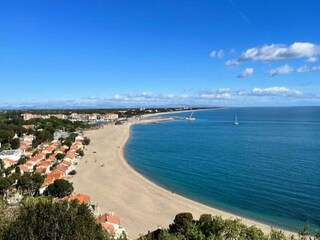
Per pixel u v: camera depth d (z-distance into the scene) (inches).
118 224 2667.3
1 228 1087.0
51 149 6815.9
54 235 1000.2
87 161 5974.4
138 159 6235.2
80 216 1086.4
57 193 3688.5
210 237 1288.1
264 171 5044.3
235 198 3740.2
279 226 2898.6
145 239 1925.4
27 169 5044.3
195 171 5137.8
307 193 3843.5
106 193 3897.6
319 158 6067.9
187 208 3398.1
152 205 3486.7
